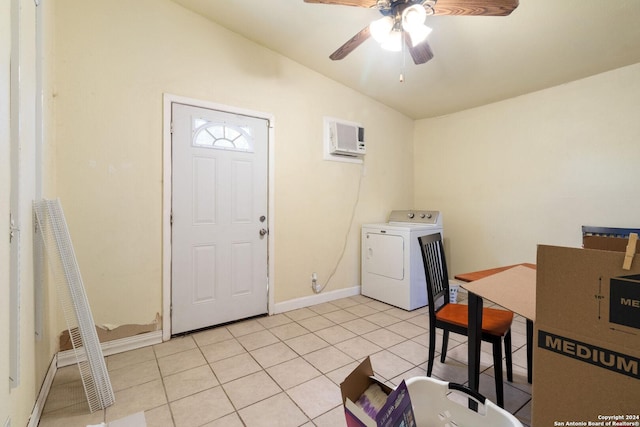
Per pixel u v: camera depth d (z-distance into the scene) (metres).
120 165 2.11
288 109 2.92
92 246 2.03
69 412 1.49
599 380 0.76
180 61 2.35
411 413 0.89
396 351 2.11
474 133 3.46
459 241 3.60
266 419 1.44
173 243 2.32
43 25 1.58
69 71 1.94
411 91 3.28
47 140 1.71
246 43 2.66
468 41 2.30
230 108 2.57
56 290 1.86
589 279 0.77
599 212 2.54
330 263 3.26
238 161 2.63
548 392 0.84
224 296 2.57
